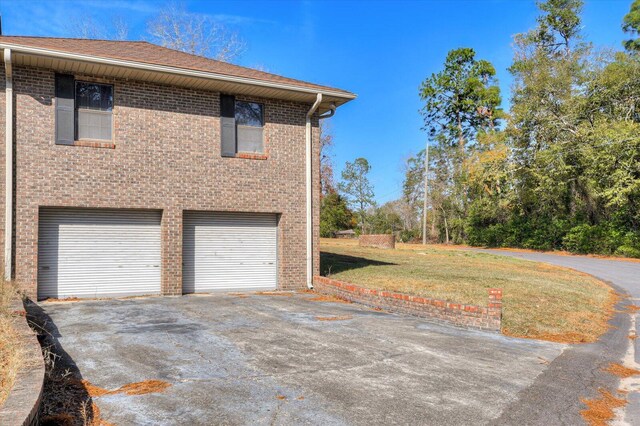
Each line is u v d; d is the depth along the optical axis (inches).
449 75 2030.0
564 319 384.5
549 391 220.7
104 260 453.7
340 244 1288.1
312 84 538.0
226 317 356.2
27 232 411.8
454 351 281.1
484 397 208.7
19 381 166.6
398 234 2169.0
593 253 1215.6
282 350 267.4
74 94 436.1
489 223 1660.9
